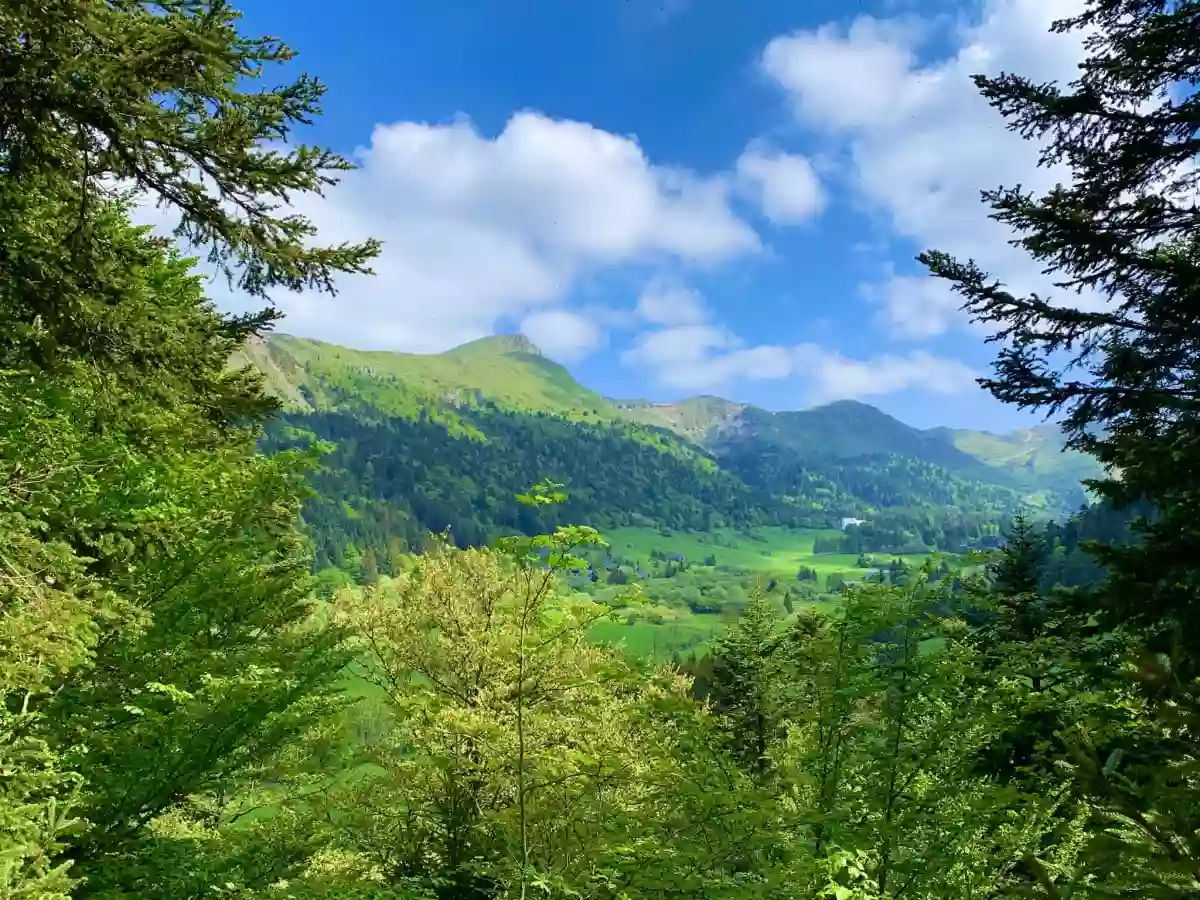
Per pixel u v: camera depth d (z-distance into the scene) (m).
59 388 5.38
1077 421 6.30
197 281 8.93
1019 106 6.62
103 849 6.91
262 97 4.04
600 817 6.90
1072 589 5.53
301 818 8.74
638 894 5.60
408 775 9.30
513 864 6.55
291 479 8.33
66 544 4.30
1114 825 3.24
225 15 3.74
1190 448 5.02
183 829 9.32
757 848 5.68
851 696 5.45
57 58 3.63
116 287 4.48
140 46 3.69
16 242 4.23
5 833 3.95
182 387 5.01
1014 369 6.40
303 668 8.40
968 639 5.79
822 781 5.78
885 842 5.31
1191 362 5.87
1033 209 6.10
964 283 6.43
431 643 9.93
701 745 6.09
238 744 7.70
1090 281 6.52
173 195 4.27
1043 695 5.57
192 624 7.75
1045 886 3.02
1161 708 3.09
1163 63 5.94
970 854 5.33
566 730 7.26
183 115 3.93
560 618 6.36
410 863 9.30
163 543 5.63
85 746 6.27
